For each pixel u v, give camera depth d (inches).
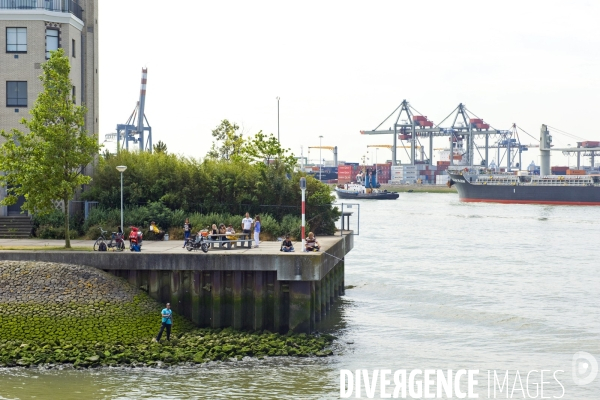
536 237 5364.2
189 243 1924.2
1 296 1691.7
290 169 2719.0
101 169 2632.9
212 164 2748.5
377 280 3011.8
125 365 1539.1
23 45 2541.8
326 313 2127.2
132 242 1915.6
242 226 2269.9
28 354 1553.9
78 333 1643.7
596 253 4249.5
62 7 2605.8
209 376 1499.8
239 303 1796.3
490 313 2288.4
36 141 2053.4
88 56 2741.1
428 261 3759.8
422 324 2123.5
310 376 1526.8
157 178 2630.4
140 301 1761.8
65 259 1823.3
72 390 1398.9
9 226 2412.6
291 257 1771.7
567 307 2460.6
